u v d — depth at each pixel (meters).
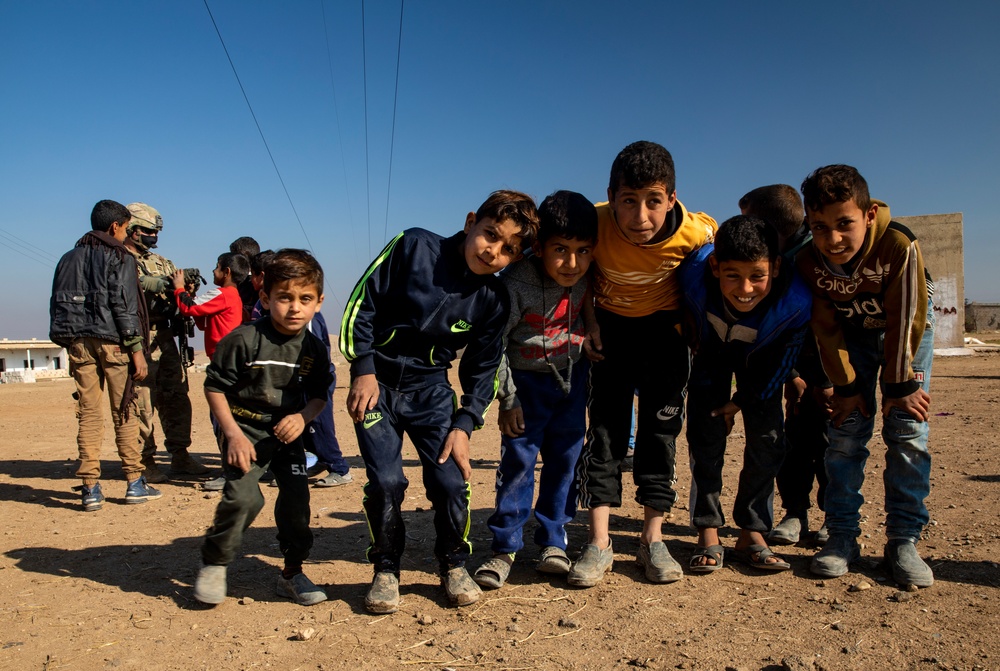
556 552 3.33
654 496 3.41
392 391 3.14
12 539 4.20
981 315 37.09
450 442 3.05
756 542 3.46
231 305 5.80
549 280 3.26
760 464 3.37
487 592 3.22
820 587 3.18
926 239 17.20
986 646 2.55
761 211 3.59
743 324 3.20
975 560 3.37
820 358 3.37
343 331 2.98
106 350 4.91
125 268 4.97
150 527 4.45
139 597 3.25
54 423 10.06
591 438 3.45
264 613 3.04
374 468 3.01
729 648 2.62
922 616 2.82
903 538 3.24
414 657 2.62
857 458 3.38
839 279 3.14
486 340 3.15
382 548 3.04
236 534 3.07
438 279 3.02
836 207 2.91
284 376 3.10
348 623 2.92
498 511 3.37
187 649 2.72
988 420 7.36
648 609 2.98
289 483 3.16
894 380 3.14
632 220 3.03
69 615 3.05
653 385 3.43
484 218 2.90
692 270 3.22
